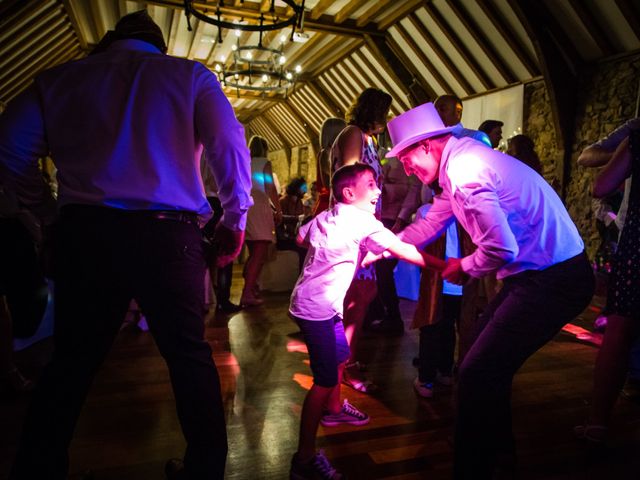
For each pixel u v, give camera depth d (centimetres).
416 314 246
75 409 135
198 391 139
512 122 771
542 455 203
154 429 217
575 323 418
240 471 185
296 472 177
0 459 187
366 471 189
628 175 202
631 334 210
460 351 264
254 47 714
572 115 680
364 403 252
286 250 554
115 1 857
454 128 239
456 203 162
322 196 317
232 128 138
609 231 402
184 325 137
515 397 263
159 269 132
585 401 259
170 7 765
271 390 265
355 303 263
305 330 181
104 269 129
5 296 255
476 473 160
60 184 135
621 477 188
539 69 717
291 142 1761
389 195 362
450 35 771
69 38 993
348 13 821
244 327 393
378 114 263
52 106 132
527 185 159
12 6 684
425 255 179
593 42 640
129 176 131
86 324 132
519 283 163
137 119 133
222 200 145
